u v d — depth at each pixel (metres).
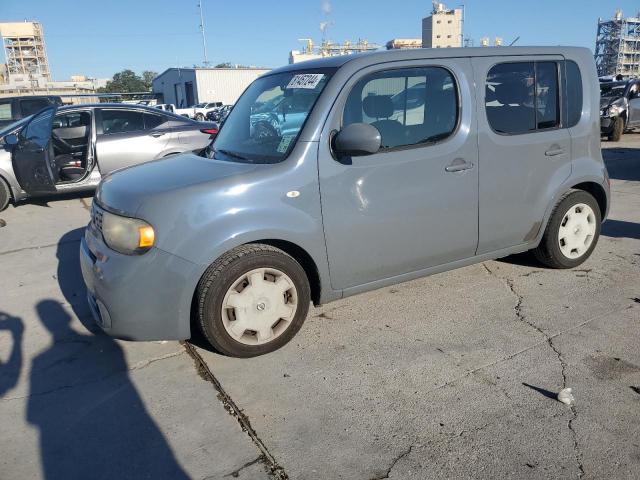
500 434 2.58
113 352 3.50
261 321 3.27
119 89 91.50
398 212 3.55
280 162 3.26
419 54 3.64
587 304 3.96
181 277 3.02
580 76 4.32
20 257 5.62
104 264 3.11
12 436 2.69
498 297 4.12
